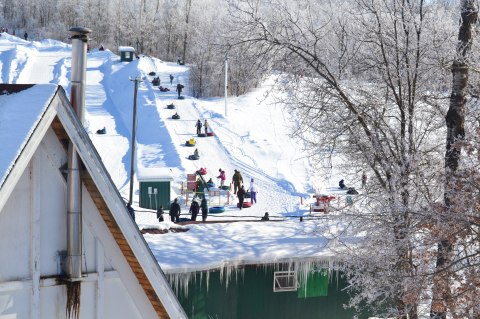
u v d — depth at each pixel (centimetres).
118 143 6844
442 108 2514
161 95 9075
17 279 862
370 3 2475
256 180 5819
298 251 2694
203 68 9831
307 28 2470
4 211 848
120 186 5403
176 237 2778
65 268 893
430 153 2448
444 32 2447
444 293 1888
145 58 12406
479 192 1883
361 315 2802
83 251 914
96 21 18200
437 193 2234
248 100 9031
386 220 2217
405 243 2022
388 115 2505
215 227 2931
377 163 2461
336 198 5081
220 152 6544
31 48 13400
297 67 2473
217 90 9656
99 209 912
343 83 2509
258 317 2656
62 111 827
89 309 922
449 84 2550
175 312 913
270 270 2661
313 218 3150
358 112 2367
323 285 2744
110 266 934
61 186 887
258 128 7538
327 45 2525
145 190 4769
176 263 2494
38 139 794
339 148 2497
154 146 6694
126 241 909
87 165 846
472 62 2338
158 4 17875
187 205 4941
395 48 2452
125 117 8031
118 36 17788
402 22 2441
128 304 953
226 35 2494
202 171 5838
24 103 825
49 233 885
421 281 1920
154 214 4472
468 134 2061
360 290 2658
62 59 12200
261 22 2431
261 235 2861
